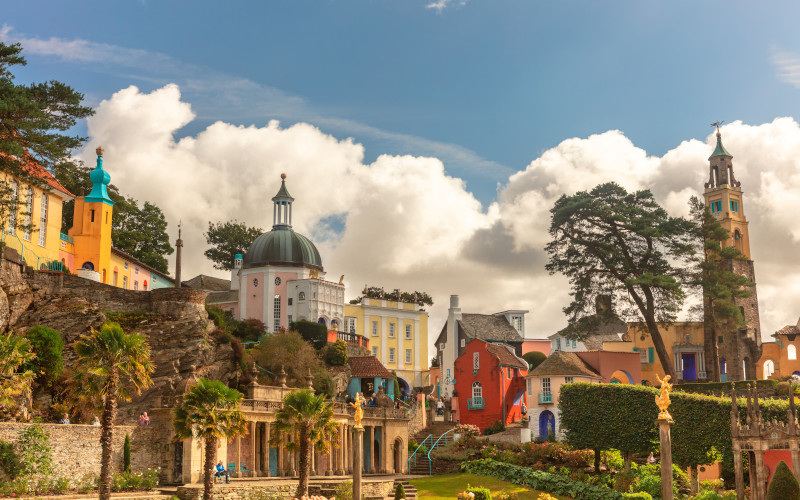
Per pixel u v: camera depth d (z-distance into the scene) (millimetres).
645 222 82312
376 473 68875
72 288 62094
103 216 73750
